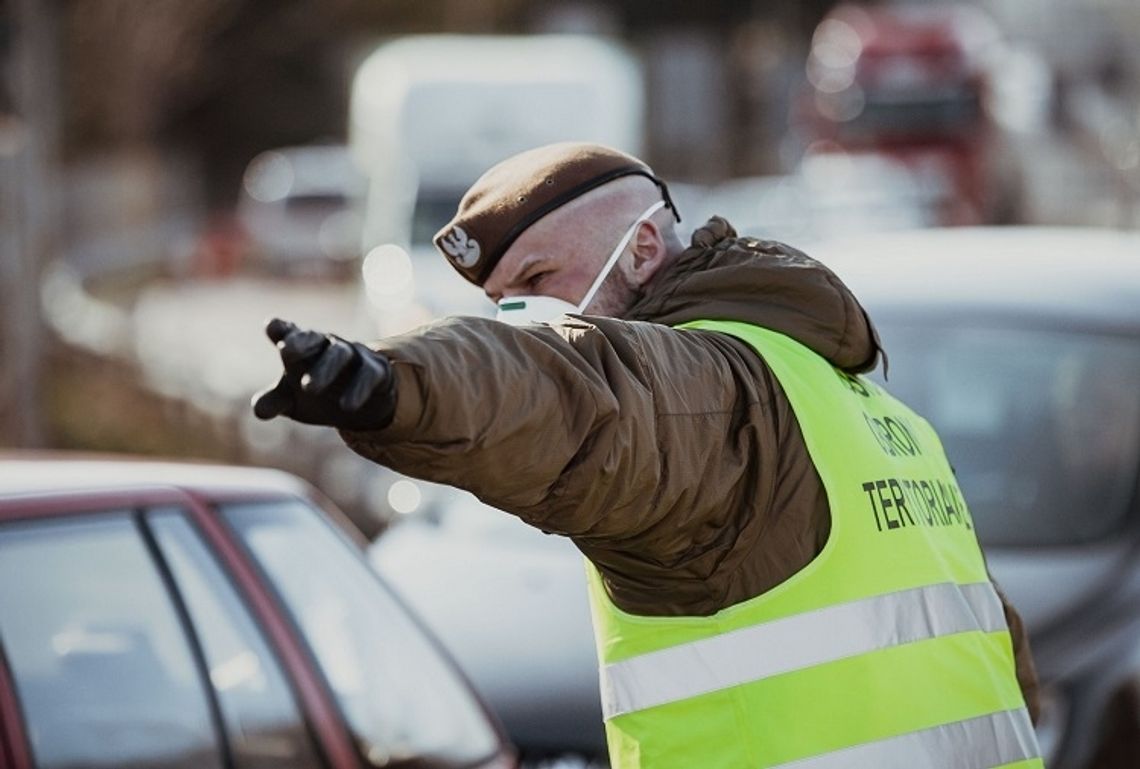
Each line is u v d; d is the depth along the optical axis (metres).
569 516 5.45
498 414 5.09
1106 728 11.73
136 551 8.52
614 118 41.34
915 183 63.44
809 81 69.50
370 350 4.93
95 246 74.12
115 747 7.97
